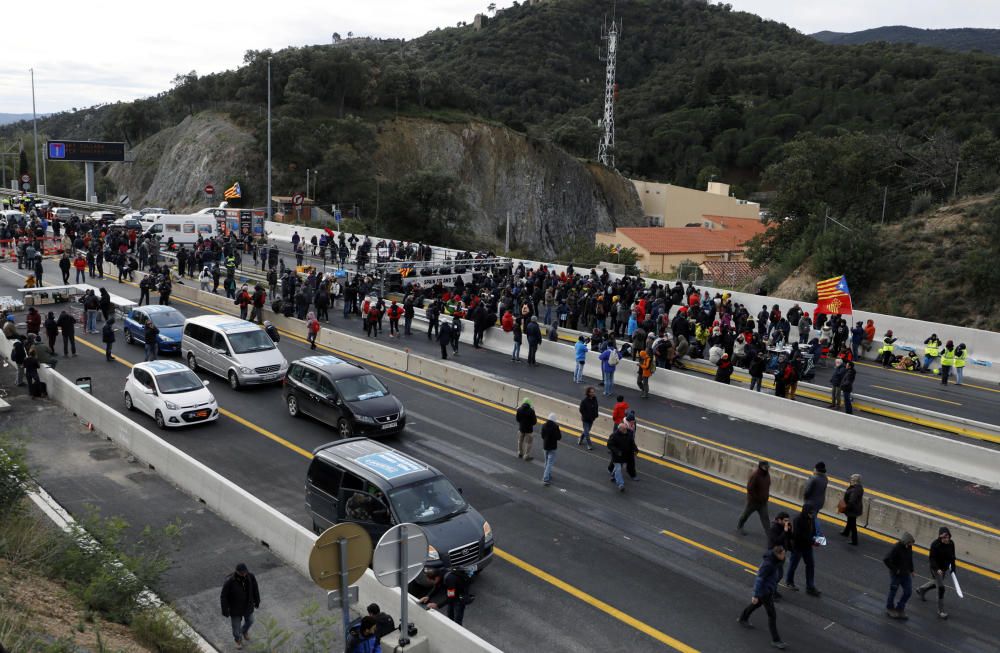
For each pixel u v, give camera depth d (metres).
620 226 117.00
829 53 170.25
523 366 28.59
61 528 13.37
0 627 8.38
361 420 19.30
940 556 12.16
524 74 175.38
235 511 15.05
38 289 35.69
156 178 95.31
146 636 10.16
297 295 33.81
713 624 11.88
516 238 104.50
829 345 32.34
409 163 97.81
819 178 57.41
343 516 13.62
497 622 11.77
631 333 30.56
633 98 173.38
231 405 22.69
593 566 13.61
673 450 18.98
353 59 101.44
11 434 17.28
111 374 25.52
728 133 148.88
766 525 14.53
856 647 11.35
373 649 8.85
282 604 12.20
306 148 87.19
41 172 118.50
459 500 13.53
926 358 30.62
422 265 45.62
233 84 101.94
